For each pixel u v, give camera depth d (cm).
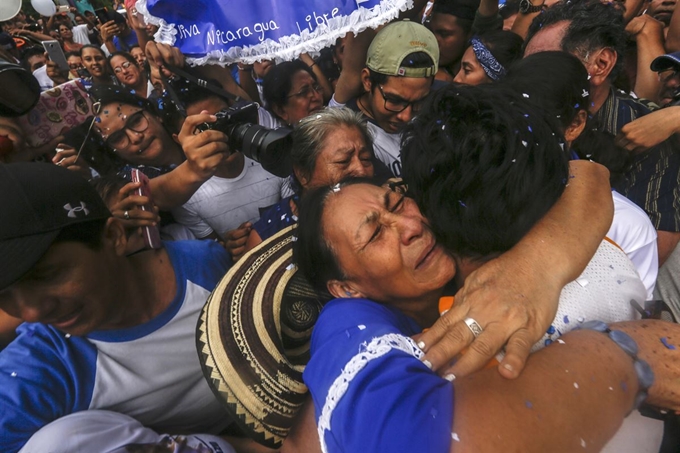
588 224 80
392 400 57
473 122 71
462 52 283
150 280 112
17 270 79
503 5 347
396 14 146
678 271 167
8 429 89
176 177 155
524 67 128
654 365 65
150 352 109
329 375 67
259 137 149
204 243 134
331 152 149
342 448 60
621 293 80
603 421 58
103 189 132
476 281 72
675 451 73
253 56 162
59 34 556
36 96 152
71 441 85
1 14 212
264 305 95
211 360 90
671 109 146
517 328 64
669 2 290
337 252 84
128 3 274
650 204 161
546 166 74
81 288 89
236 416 87
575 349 63
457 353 64
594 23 158
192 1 162
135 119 181
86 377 100
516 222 74
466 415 55
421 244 79
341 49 265
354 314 77
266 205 193
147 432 97
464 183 71
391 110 186
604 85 162
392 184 89
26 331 101
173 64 176
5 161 150
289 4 151
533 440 53
